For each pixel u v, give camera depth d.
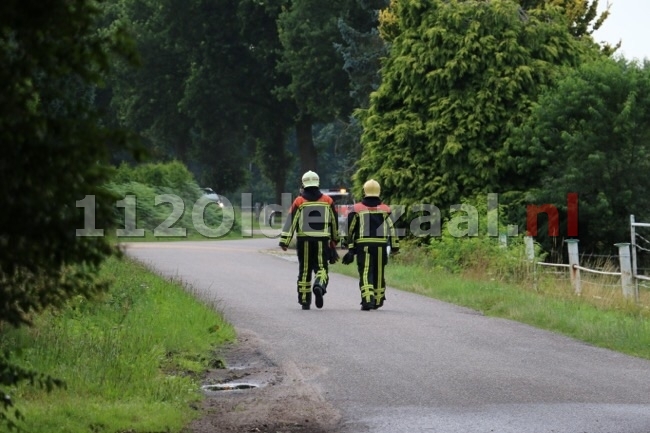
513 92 44.81
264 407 14.73
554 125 42.66
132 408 13.81
